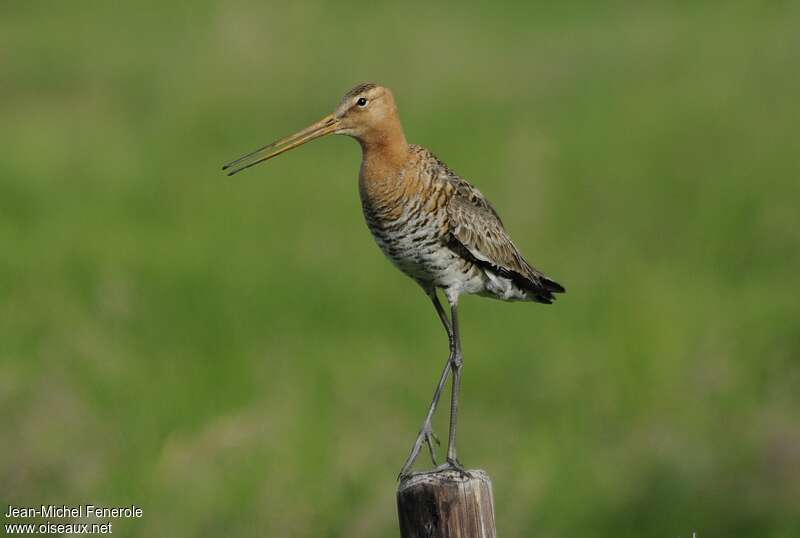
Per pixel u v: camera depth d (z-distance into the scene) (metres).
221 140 23.36
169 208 19.77
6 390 13.85
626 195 19.55
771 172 19.88
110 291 16.11
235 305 16.23
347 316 16.22
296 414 13.57
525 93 24.91
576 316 15.88
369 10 31.58
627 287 16.48
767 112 21.78
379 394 14.16
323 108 24.50
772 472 12.84
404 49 27.62
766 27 25.94
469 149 21.67
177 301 16.28
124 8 31.75
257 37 27.20
